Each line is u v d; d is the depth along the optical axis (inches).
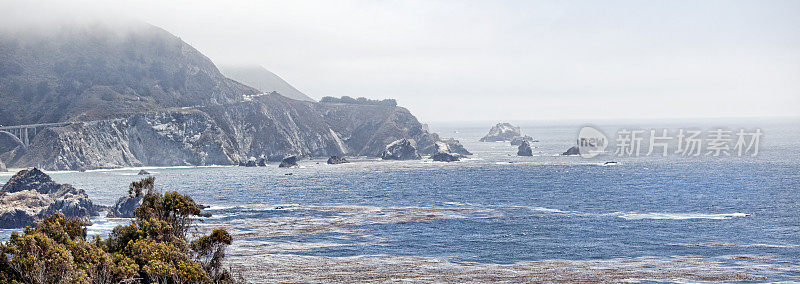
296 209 6688.0
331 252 4446.4
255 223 5748.0
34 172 6904.5
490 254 4439.0
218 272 3122.5
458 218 6072.8
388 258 4266.7
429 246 4712.1
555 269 3905.0
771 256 4296.3
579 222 5836.6
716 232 5280.5
